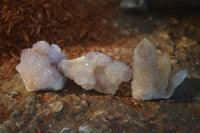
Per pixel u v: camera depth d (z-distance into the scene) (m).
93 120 0.41
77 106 0.42
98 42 0.53
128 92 0.45
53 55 0.45
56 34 0.52
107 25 0.57
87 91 0.44
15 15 0.50
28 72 0.43
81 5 0.57
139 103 0.44
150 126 0.41
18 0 0.50
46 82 0.43
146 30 0.57
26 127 0.40
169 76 0.44
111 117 0.41
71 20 0.54
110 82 0.44
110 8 0.60
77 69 0.43
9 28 0.49
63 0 0.54
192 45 0.54
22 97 0.43
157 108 0.43
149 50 0.42
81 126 0.40
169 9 0.62
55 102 0.43
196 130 0.41
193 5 0.63
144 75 0.42
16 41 0.50
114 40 0.54
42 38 0.51
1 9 0.49
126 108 0.43
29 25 0.51
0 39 0.49
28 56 0.43
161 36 0.55
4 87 0.45
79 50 0.51
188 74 0.48
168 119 0.42
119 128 0.41
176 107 0.43
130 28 0.57
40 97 0.43
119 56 0.51
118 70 0.43
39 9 0.51
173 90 0.43
